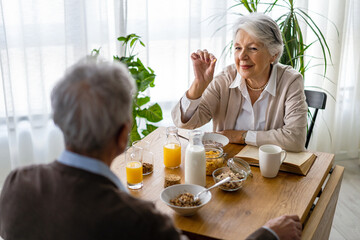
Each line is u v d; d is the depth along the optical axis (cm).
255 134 178
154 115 254
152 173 154
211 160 152
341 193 289
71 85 79
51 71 272
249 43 180
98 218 78
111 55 282
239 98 200
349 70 328
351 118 337
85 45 268
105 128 80
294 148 172
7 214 87
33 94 270
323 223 149
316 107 224
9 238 89
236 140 182
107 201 80
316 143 332
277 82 194
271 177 150
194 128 196
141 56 282
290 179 149
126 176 150
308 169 156
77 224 78
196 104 187
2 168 282
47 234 81
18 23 258
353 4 309
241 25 180
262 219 121
